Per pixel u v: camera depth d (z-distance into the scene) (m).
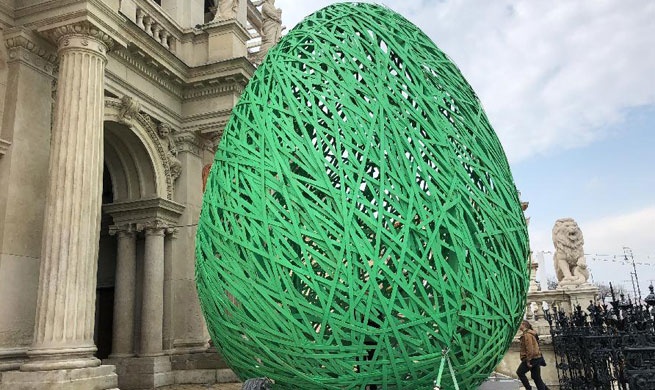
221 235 4.85
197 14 18.47
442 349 4.39
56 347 9.01
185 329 15.38
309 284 4.32
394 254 4.32
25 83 10.85
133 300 15.03
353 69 5.00
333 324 4.31
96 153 10.40
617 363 8.01
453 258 4.45
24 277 10.21
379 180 4.46
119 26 11.51
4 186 10.22
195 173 16.73
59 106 10.35
